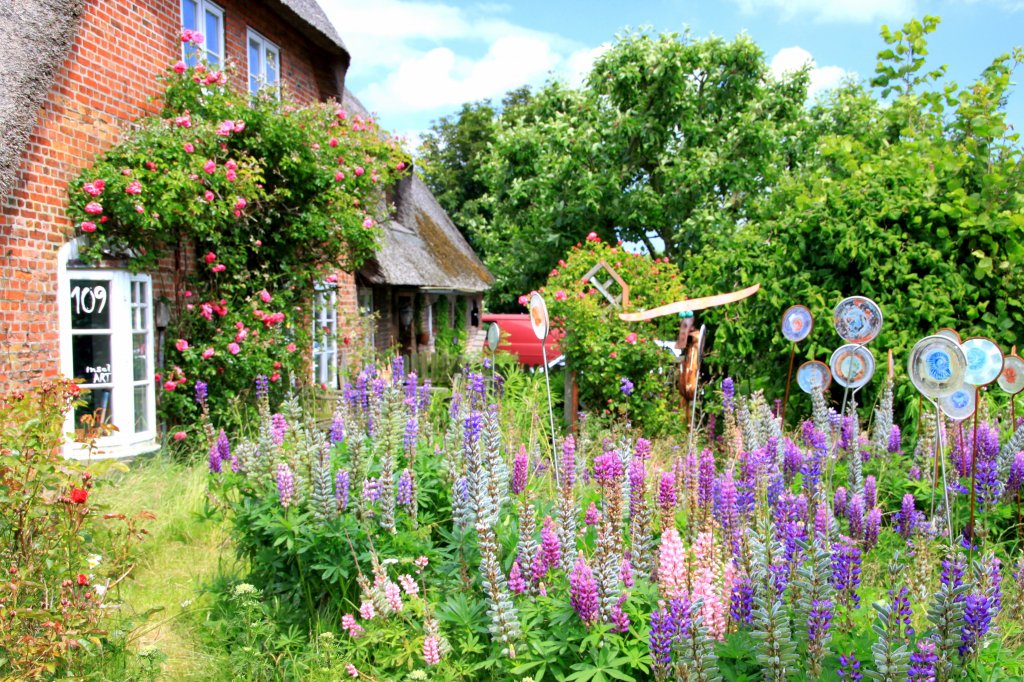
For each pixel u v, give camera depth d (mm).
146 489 6105
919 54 10211
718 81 19578
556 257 19844
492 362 8422
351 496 3828
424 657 2980
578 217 19016
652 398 8508
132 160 7496
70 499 3447
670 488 3395
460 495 3535
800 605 2451
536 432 5715
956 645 2389
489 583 2895
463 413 4520
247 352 8547
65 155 7152
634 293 9328
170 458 7316
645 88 19234
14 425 3588
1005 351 6871
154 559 5027
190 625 4078
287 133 9023
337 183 9711
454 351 13773
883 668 2252
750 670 2637
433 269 16672
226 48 9727
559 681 2734
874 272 7141
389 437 4441
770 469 4219
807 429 5359
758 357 8031
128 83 8016
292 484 3768
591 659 2736
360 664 3334
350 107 14055
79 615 3346
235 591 3732
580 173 18609
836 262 7410
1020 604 3199
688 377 7039
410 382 5824
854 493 4234
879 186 7449
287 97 11047
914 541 3895
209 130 8125
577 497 4340
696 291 8906
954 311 7055
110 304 7547
